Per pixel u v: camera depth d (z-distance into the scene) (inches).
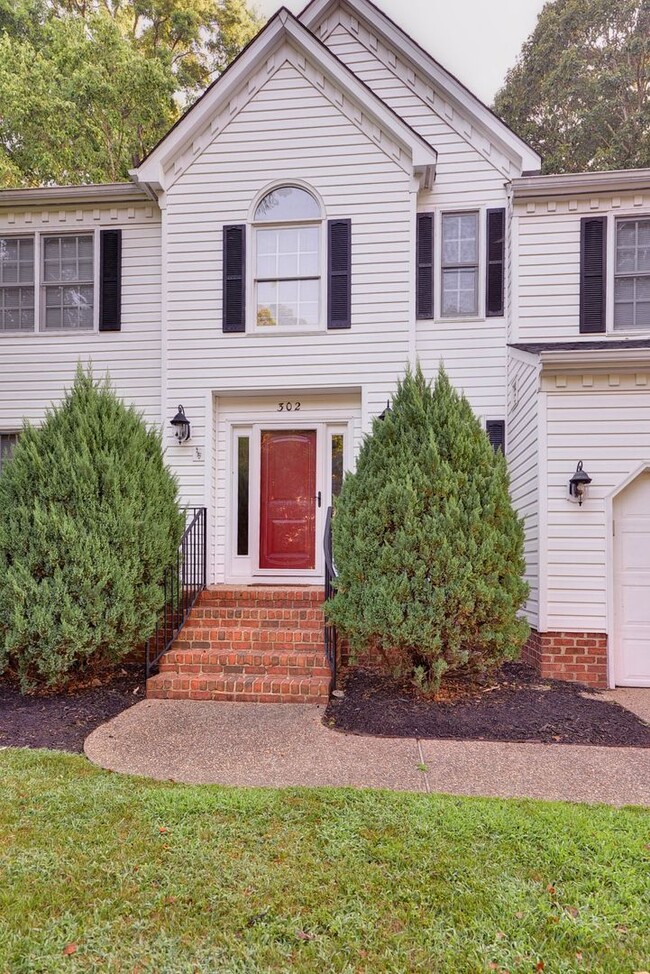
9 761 147.8
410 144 280.5
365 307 287.6
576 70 677.9
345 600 200.7
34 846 106.0
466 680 220.4
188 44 715.4
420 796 128.0
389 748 159.0
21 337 323.0
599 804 126.5
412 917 86.7
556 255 291.9
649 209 286.2
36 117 536.7
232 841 107.8
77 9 656.4
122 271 319.6
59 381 320.5
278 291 296.0
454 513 193.0
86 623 199.0
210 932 83.9
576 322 289.0
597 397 230.4
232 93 295.7
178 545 241.1
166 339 297.4
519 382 268.1
